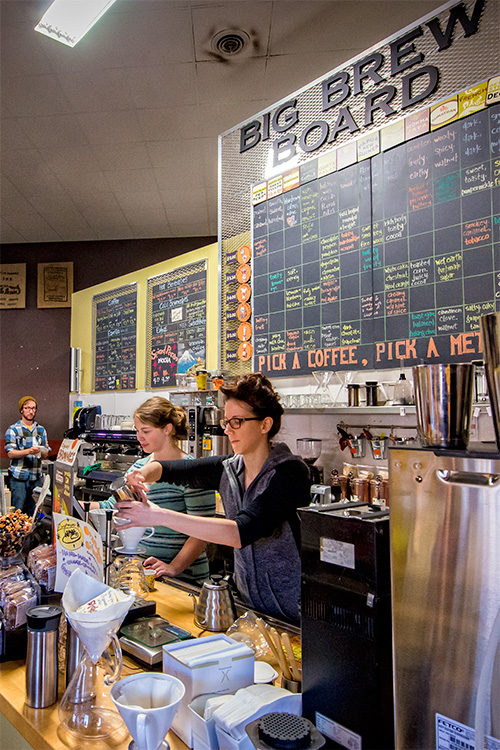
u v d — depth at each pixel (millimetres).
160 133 3988
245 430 1694
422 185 2408
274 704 856
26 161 4375
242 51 3143
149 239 6250
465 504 748
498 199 2174
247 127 3254
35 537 1747
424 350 2357
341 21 2898
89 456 4824
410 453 811
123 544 1428
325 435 2947
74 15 2734
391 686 816
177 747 887
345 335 2672
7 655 1224
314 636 897
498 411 760
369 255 2594
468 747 730
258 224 3133
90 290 5730
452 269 2293
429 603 778
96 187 4855
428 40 2430
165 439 2438
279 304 2994
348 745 816
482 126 2232
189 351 4195
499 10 2223
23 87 3459
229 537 1394
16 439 5148
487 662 707
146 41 3057
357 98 2697
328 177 2797
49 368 6352
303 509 945
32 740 950
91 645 930
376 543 809
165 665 983
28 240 6352
